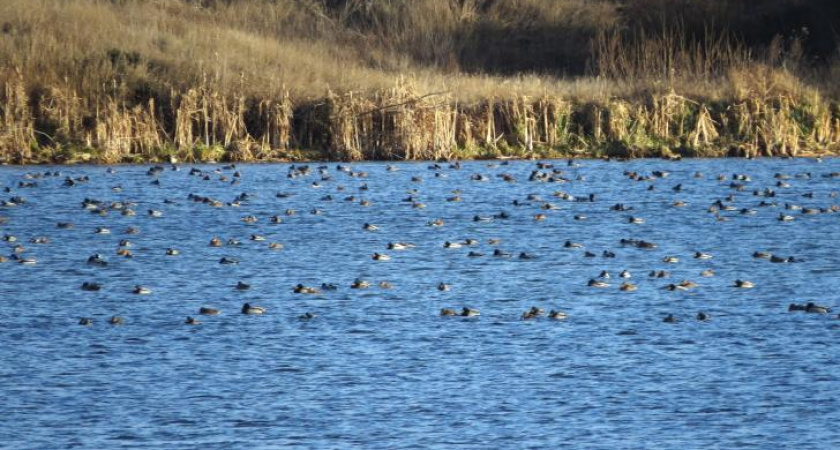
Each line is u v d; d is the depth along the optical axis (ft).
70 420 61.31
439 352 72.23
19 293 85.56
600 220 114.01
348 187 131.54
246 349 72.79
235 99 156.46
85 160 150.00
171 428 60.39
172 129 156.66
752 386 66.13
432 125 156.87
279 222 112.16
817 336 75.20
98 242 103.09
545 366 69.62
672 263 95.76
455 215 116.47
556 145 161.07
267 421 61.36
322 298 84.74
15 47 162.40
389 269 93.91
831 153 161.68
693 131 163.02
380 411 62.75
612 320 79.05
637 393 65.16
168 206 120.26
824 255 98.78
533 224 111.96
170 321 78.74
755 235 106.93
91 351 72.18
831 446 57.98
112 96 157.58
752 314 80.48
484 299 84.53
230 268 94.02
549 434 59.62
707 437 59.16
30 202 120.88
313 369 69.15
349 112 156.15
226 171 143.23
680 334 75.77
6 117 150.30
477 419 61.57
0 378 67.26
